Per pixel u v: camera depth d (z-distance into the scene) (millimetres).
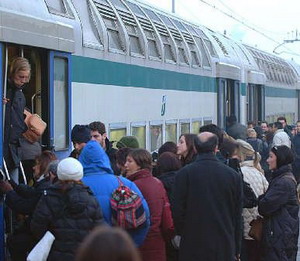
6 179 5816
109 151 7500
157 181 5879
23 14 6414
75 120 8344
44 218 4801
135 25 11203
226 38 20594
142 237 5285
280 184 6684
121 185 5230
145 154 5852
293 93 31797
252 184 7457
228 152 7496
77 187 4828
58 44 7266
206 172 5730
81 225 4766
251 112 21297
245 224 7172
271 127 15547
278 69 28344
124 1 11469
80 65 8500
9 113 6270
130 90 10609
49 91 7137
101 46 9297
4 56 6098
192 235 5699
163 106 12500
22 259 5742
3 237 5977
